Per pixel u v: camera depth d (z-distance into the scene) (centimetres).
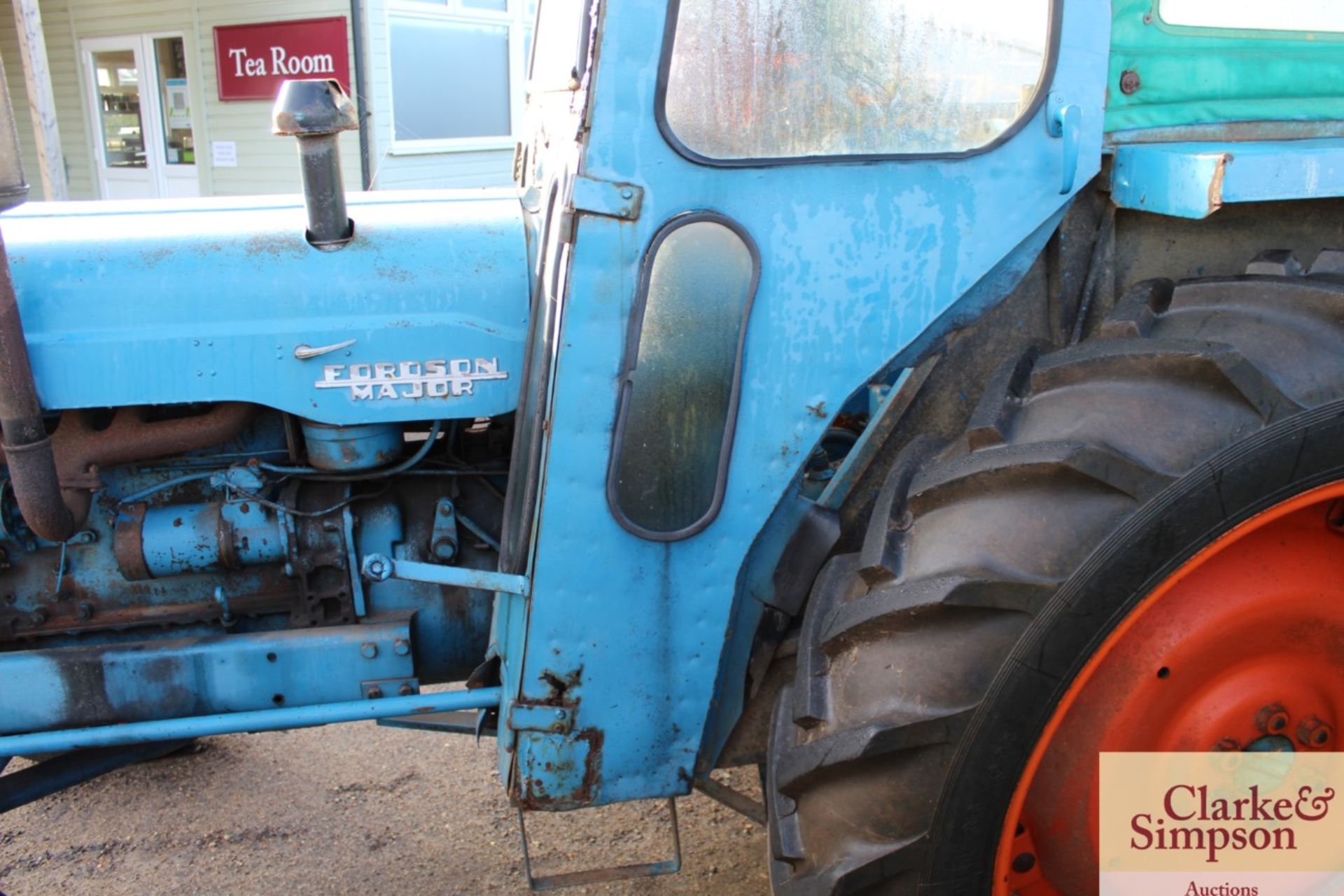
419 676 253
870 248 193
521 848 285
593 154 185
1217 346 178
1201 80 201
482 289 232
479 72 1059
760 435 199
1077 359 186
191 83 1069
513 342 231
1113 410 179
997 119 192
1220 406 177
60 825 300
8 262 225
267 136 1030
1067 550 174
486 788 316
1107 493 175
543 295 211
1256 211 215
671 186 188
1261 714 191
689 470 199
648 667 208
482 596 250
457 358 230
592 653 205
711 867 280
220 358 227
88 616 246
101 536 245
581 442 196
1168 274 216
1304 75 206
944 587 174
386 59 963
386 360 229
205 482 248
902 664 179
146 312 227
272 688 234
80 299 227
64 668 228
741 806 227
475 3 1034
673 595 205
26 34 764
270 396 228
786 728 198
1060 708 177
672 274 191
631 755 212
